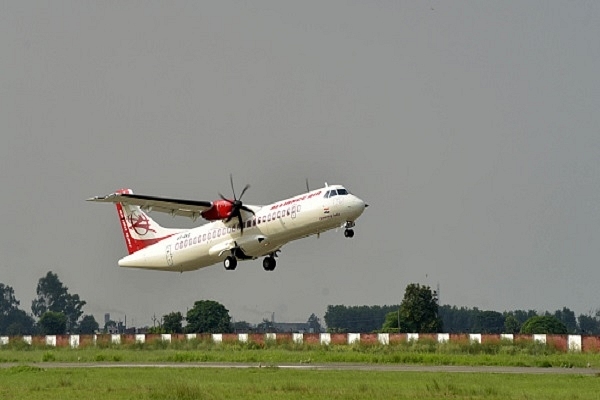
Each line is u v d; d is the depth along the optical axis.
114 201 182.75
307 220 169.12
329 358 184.50
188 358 189.50
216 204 180.25
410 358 178.50
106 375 145.88
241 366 166.12
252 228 178.75
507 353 199.62
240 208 179.62
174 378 137.62
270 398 109.44
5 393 118.50
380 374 142.88
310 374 143.50
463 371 149.88
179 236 196.00
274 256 188.75
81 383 131.12
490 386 122.00
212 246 185.75
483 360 174.25
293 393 114.44
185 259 193.12
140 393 116.19
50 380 136.62
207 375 142.88
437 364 171.50
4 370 159.00
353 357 185.00
